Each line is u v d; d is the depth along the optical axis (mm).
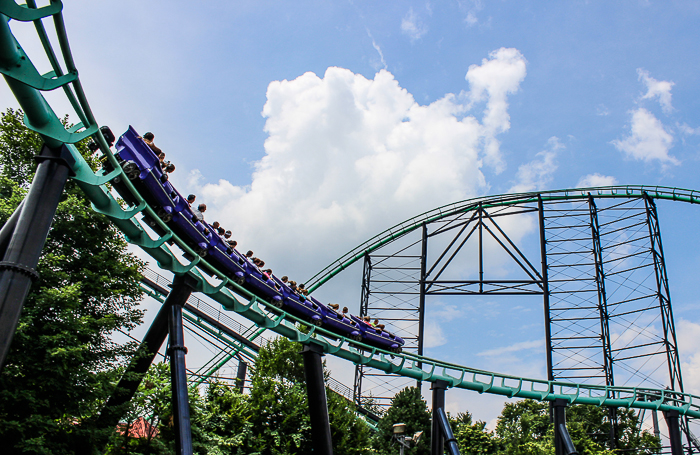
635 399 31000
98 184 13852
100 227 19047
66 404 16031
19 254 11156
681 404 32625
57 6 9133
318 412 22516
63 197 18875
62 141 12125
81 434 16125
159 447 18938
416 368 27797
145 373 18438
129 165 15164
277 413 26734
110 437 16359
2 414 14836
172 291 18453
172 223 18156
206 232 19578
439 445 26484
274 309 22484
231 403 25766
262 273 22641
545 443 42938
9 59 9906
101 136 13352
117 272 18750
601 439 51750
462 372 28547
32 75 10250
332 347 24375
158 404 19453
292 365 31422
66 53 10164
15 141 19688
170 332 17594
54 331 16141
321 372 23391
